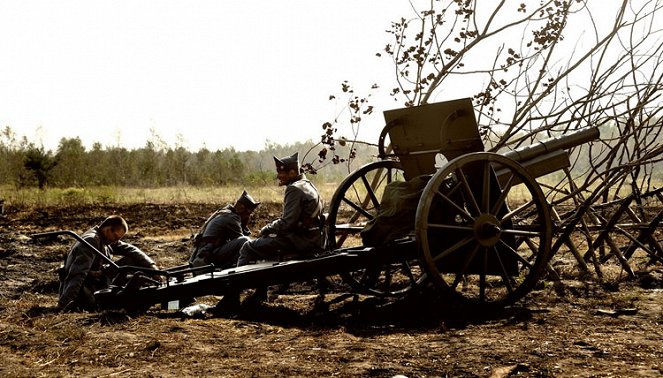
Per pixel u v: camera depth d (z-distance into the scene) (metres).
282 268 6.58
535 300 6.92
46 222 17.44
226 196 24.80
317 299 7.43
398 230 6.72
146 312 6.64
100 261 7.05
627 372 4.29
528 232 6.75
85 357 4.78
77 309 6.73
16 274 9.75
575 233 11.32
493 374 4.27
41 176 33.25
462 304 6.55
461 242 6.47
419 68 8.98
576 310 6.39
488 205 6.58
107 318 6.04
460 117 6.60
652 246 8.63
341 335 5.60
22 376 4.30
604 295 7.00
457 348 5.00
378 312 6.68
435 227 6.38
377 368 4.50
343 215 16.91
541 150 7.32
